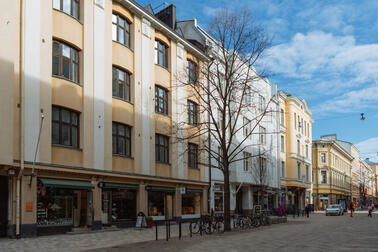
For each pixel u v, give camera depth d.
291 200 53.06
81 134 20.30
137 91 24.88
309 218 40.31
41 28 18.34
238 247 13.86
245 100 37.78
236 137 36.31
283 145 51.41
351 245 14.39
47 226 18.48
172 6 32.62
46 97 18.33
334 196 75.81
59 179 18.77
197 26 35.25
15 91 16.97
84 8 21.03
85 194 20.98
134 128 24.31
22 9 17.55
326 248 13.49
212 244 14.85
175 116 28.72
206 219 20.44
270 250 12.97
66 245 14.77
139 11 25.16
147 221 23.48
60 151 18.89
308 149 60.28
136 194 24.62
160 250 13.20
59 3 19.73
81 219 20.70
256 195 41.38
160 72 27.48
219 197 34.44
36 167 17.36
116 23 23.75
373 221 32.59
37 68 17.98
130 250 13.30
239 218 24.34
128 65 24.25
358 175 108.81
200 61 32.41
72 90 19.77
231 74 23.78
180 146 29.16
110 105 22.38
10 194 16.86
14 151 16.64
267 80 45.47
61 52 19.59
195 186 30.98
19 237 16.62
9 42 16.56
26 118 17.22
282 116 51.94
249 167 38.69
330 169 73.12
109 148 22.00
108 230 21.23
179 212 28.66
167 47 28.89
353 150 102.56
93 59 21.39
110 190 22.67
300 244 14.74
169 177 27.39
